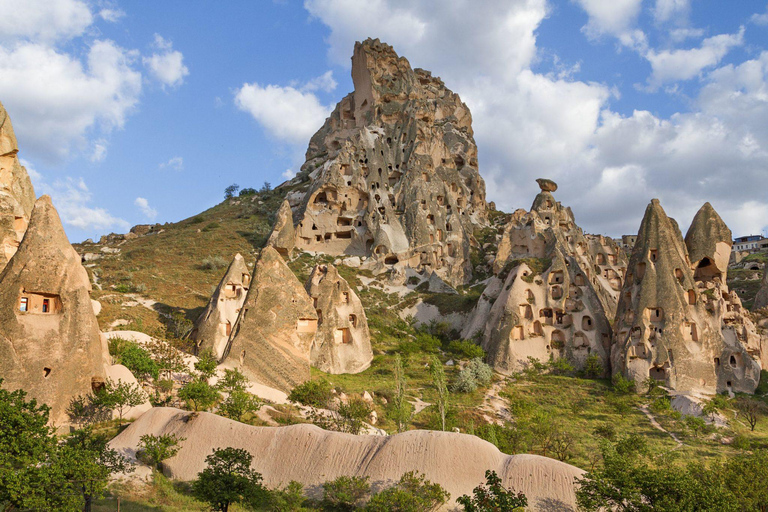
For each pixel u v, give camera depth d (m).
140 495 30.11
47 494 24.31
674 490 26.03
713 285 67.25
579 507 28.00
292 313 55.12
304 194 110.44
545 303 68.44
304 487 31.53
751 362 62.00
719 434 48.56
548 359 65.81
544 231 86.75
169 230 112.69
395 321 78.38
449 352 70.31
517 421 46.41
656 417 52.69
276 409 43.00
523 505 26.50
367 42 123.88
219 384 44.66
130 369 43.81
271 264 56.50
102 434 36.19
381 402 52.03
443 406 45.50
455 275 91.44
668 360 59.91
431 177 100.88
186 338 59.19
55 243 39.16
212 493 27.72
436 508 28.36
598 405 55.75
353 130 124.25
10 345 36.25
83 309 39.12
